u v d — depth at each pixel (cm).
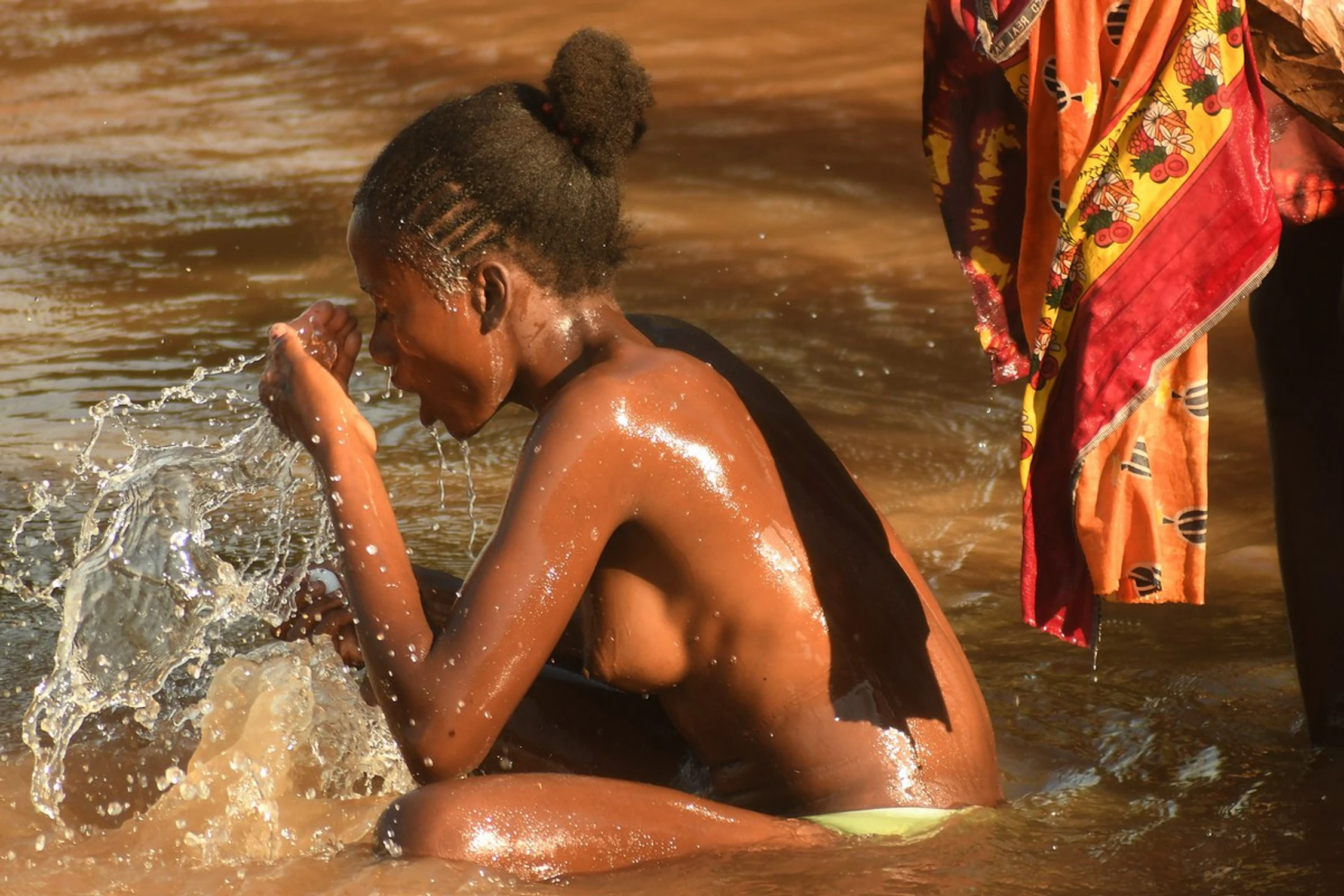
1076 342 813
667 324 934
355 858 784
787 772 854
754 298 2039
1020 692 1054
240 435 977
